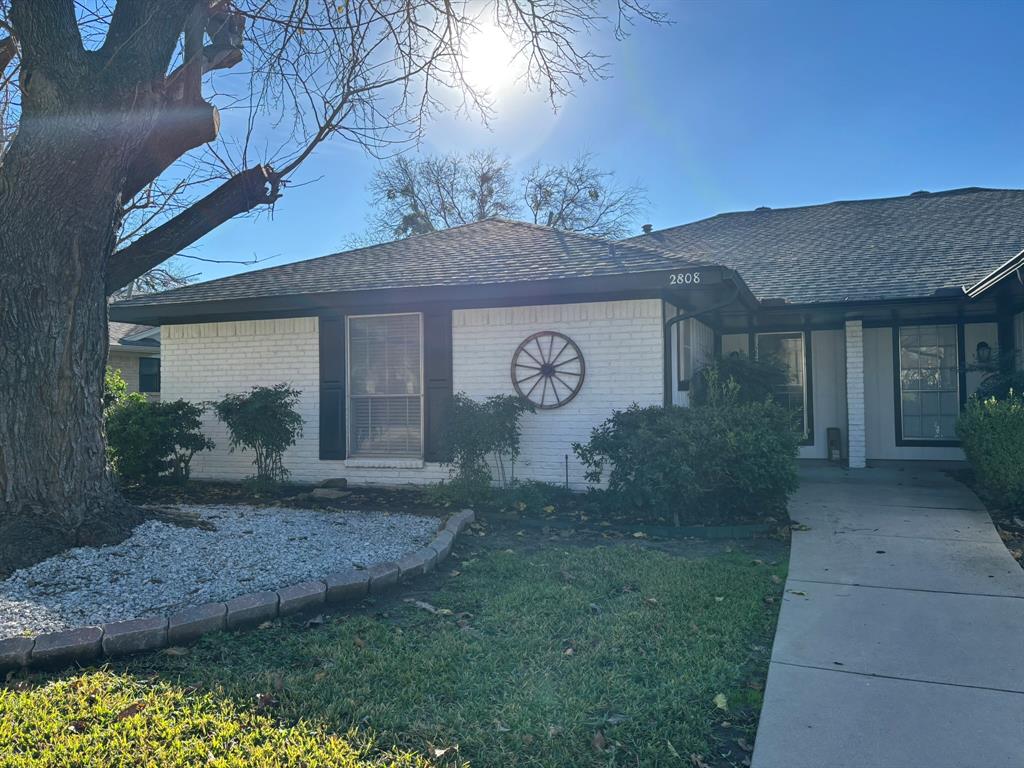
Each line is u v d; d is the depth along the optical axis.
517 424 9.32
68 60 5.48
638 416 8.04
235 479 11.00
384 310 10.27
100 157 5.66
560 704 3.51
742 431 7.42
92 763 2.94
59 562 5.35
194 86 6.55
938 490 9.09
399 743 3.15
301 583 5.13
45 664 3.93
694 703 3.57
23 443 5.66
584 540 7.06
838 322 11.91
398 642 4.27
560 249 10.05
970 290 8.38
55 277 5.75
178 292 11.31
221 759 2.98
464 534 7.25
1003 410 7.68
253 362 10.98
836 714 3.49
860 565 6.01
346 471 10.36
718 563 6.05
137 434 9.77
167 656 4.09
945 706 3.56
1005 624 4.64
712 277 8.10
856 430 11.09
